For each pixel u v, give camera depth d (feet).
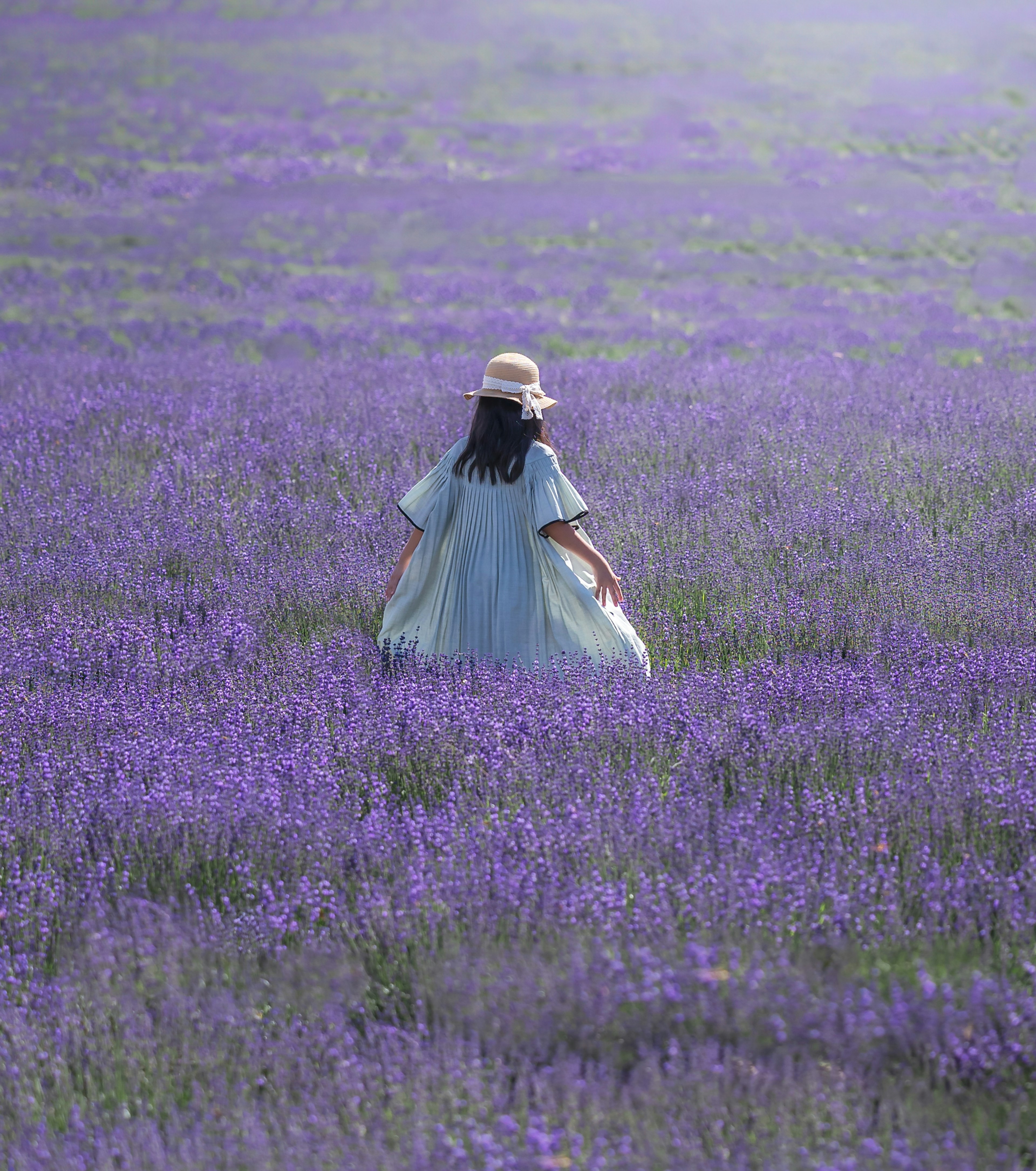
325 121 373.81
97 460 82.64
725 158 338.13
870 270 229.45
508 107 395.96
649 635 54.65
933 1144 25.64
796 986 28.73
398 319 184.96
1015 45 445.37
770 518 65.82
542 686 47.34
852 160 331.57
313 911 34.60
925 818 37.45
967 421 84.53
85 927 33.42
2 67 422.82
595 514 67.10
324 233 269.44
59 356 139.54
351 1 554.05
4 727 45.91
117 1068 29.40
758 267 235.40
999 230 257.55
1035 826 36.63
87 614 57.52
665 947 31.09
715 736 42.24
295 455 81.56
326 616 58.23
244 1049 29.84
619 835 36.17
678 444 80.74
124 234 262.47
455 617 53.26
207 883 36.70
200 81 419.74
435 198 298.97
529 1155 25.27
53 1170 26.08
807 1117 26.04
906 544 60.64
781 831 36.70
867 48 460.96
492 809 38.55
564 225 276.41
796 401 93.56
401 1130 26.78
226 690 48.57
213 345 154.51
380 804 39.70
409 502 53.57
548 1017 28.73
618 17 520.83
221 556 64.08
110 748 43.55
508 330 169.07
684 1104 26.40
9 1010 31.24
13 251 244.42
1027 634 51.78
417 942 33.12
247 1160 25.86
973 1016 28.37
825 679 46.83
